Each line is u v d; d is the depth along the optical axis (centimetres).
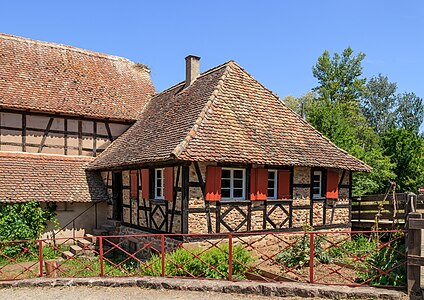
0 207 1318
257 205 1195
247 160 1115
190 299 681
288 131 1366
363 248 1083
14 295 736
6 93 1523
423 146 2481
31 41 1838
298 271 910
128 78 1994
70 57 1894
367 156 2158
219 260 869
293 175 1273
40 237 1399
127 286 764
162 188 1232
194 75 1606
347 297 638
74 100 1670
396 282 661
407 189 2336
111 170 1515
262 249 1192
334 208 1367
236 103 1336
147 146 1278
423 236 892
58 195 1420
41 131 1571
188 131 1138
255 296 684
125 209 1438
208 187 1104
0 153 1481
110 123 1719
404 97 5944
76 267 1124
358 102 4072
